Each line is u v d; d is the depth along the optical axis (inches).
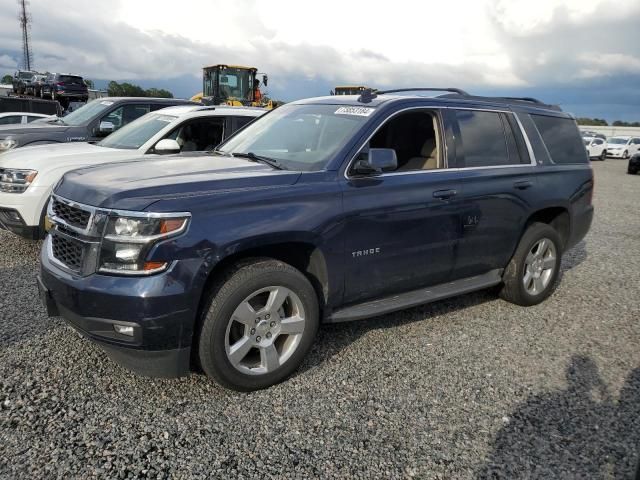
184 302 117.0
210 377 128.8
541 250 202.5
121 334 117.4
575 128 225.0
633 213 482.6
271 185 134.2
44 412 119.2
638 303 217.8
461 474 106.5
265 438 114.7
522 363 156.8
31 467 101.3
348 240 143.6
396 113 161.3
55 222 132.9
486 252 182.7
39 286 134.0
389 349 161.9
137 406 124.1
